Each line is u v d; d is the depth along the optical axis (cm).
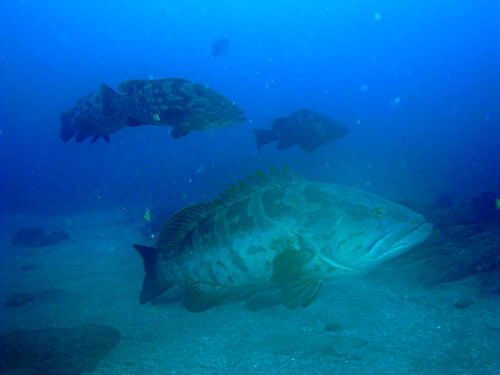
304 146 408
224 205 197
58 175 2677
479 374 187
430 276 305
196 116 237
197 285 204
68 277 408
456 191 884
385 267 334
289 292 172
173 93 237
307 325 252
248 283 191
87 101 286
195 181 1027
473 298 267
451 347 212
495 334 220
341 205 174
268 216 184
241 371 204
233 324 263
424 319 246
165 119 242
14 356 217
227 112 244
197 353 226
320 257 173
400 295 286
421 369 195
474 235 355
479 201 430
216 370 207
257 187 192
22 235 651
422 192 909
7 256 544
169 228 209
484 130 2923
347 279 325
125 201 1245
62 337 232
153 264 219
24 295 341
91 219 908
